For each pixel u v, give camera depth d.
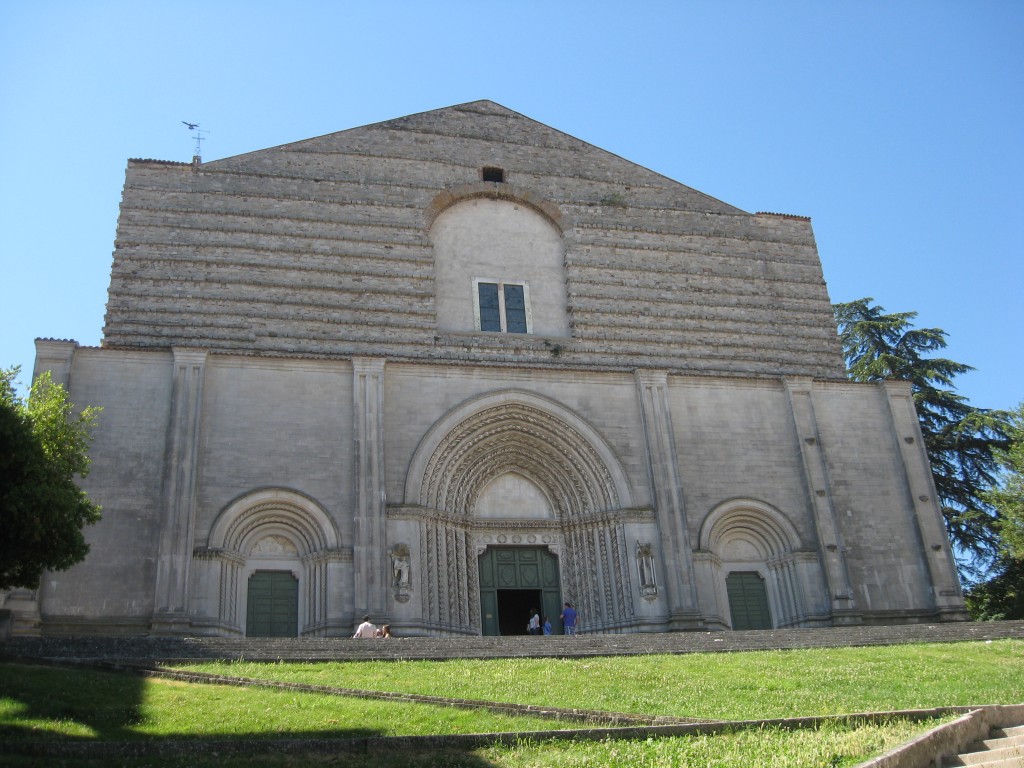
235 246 37.88
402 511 34.50
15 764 14.57
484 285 40.72
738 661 25.16
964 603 38.03
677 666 24.17
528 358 39.38
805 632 29.67
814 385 41.19
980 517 47.50
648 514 37.00
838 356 43.28
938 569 38.44
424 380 37.03
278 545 34.34
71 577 30.97
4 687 18.75
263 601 33.47
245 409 34.72
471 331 39.62
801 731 16.94
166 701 18.89
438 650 25.55
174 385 34.03
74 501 22.58
